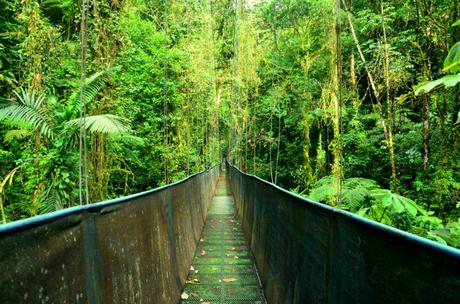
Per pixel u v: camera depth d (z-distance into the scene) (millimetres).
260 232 4863
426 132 5473
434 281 832
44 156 4551
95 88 4969
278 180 11320
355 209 4137
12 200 5047
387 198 2986
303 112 8984
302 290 2188
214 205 12961
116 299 1831
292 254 2564
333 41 5305
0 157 4992
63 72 5820
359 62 7660
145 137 8508
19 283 965
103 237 1703
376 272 1140
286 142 11422
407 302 949
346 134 7883
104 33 5352
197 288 4078
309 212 2066
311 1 9750
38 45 4617
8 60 5215
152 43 9258
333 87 4996
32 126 4422
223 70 15547
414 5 5488
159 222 3152
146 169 8602
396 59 6234
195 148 12219
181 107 9734
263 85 11977
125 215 2096
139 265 2363
